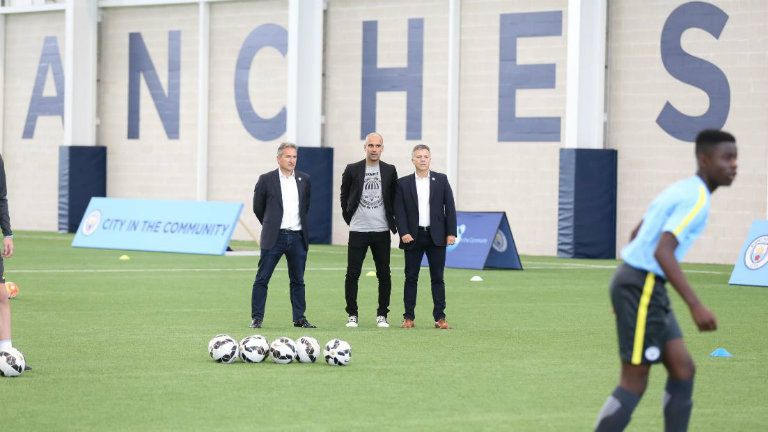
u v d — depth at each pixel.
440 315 30.81
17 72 81.00
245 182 72.06
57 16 78.94
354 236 30.91
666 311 14.91
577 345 27.64
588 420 18.66
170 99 74.75
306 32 67.88
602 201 59.25
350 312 31.14
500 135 63.41
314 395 20.61
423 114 66.06
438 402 20.09
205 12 72.62
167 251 59.59
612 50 59.88
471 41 64.06
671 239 14.45
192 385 21.48
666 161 58.81
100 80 77.44
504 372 23.47
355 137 68.44
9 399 19.95
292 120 67.88
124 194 76.81
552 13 61.62
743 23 56.66
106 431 17.48
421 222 30.53
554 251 61.94
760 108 56.34
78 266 50.03
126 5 75.56
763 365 24.81
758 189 56.47
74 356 25.05
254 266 50.94
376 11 67.38
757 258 45.38
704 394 21.28
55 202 79.31
